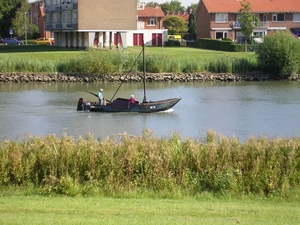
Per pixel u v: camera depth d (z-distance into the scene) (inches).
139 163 1057.5
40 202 902.4
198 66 4284.0
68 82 4015.8
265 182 1035.9
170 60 4271.7
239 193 1027.3
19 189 1028.5
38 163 1069.1
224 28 6269.7
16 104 2871.6
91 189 1016.2
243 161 1076.5
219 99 3117.6
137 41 6250.0
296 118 2456.9
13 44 6579.7
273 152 1078.4
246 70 4340.6
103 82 4037.9
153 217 800.3
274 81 4170.8
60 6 5467.5
